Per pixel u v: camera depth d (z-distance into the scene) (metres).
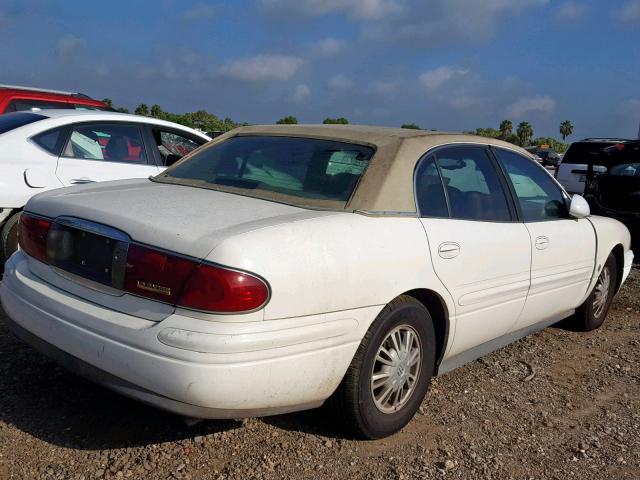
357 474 3.11
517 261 4.15
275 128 4.12
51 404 3.52
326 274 2.93
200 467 3.05
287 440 3.34
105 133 6.37
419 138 3.77
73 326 2.96
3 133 5.77
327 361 2.99
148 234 2.86
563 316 5.20
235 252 2.70
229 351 2.66
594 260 5.19
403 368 3.44
